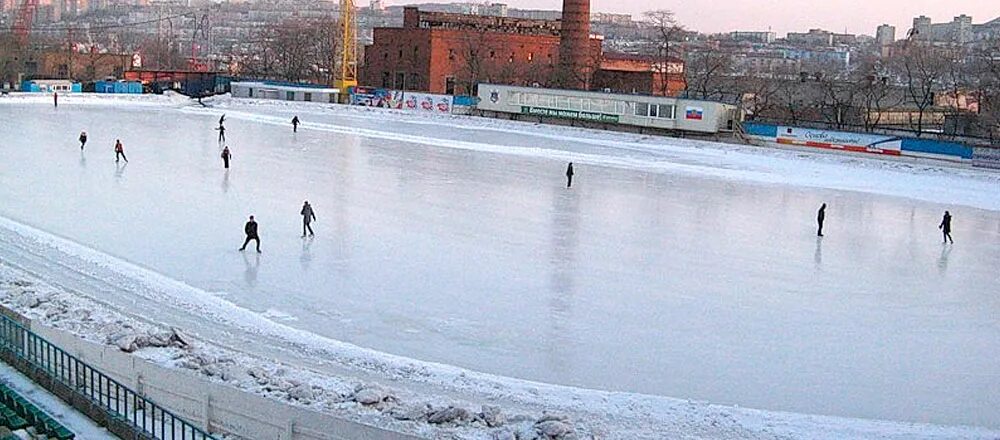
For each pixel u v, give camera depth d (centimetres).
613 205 4666
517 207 4484
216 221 3859
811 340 2555
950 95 12662
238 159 5825
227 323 2517
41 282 2756
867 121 9100
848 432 1930
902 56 18500
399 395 1961
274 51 19375
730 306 2866
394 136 7581
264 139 7069
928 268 3516
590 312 2747
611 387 2158
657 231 4034
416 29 13012
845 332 2641
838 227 4328
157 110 9425
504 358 2330
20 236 3434
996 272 3481
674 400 2072
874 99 11419
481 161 6206
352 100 10838
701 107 8088
